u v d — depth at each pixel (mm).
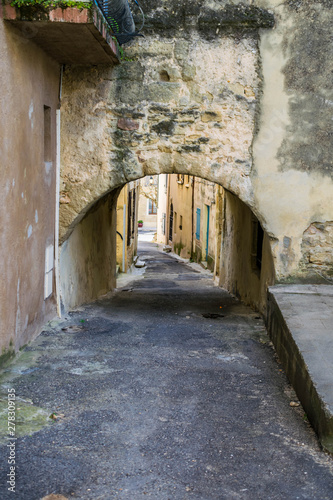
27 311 5867
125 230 16234
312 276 7254
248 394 4844
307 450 3801
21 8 4949
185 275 16406
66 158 7223
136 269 18656
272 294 6680
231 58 6988
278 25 6898
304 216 7180
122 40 6617
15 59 5203
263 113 7055
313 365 4391
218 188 14242
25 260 5699
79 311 8039
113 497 3172
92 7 5102
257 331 7211
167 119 7121
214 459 3660
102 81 7082
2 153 4828
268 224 7219
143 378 5168
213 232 17219
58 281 7258
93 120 7148
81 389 4816
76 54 6457
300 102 7016
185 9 6910
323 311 5895
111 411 4383
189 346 6359
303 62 6949
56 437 3904
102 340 6445
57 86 7004
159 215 35406
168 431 4066
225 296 10984
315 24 6879
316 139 7070
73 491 3225
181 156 7180
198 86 7051
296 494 3248
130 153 7180
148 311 8656
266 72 6980
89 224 9242
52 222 6977
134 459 3631
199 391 4883
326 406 3805
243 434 4043
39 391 4715
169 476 3428
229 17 6883
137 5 6852
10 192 5098
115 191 11281
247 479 3410
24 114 5527
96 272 10078
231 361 5797
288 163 7121
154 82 7070
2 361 5102
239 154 7141
